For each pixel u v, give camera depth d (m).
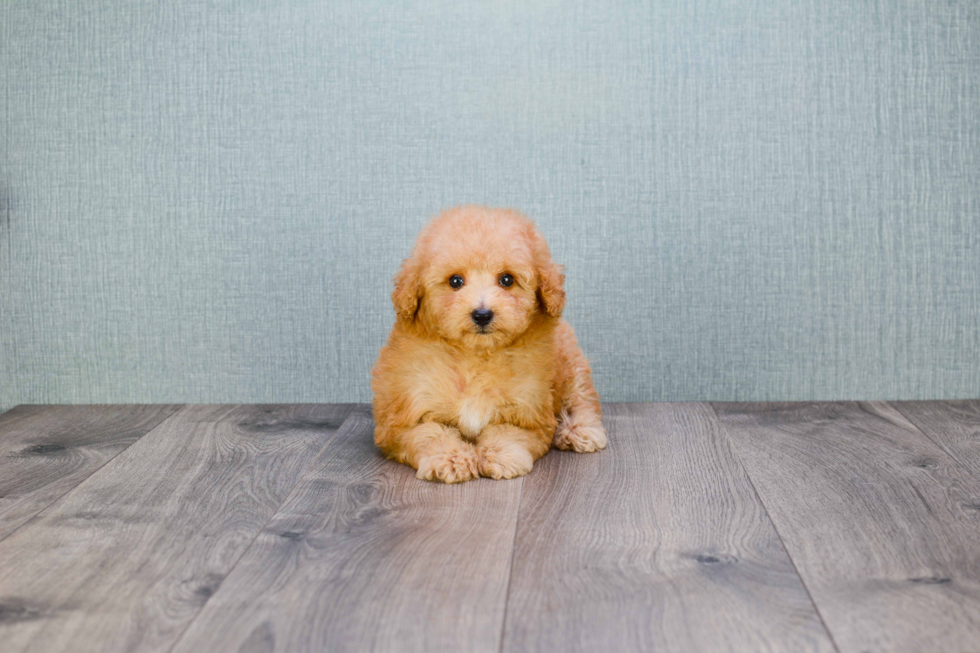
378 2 2.12
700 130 2.13
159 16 2.14
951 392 2.21
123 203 2.19
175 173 2.17
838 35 2.11
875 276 2.17
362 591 1.14
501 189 2.16
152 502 1.49
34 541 1.31
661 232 2.16
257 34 2.13
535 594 1.12
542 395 1.67
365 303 2.19
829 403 2.18
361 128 2.15
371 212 2.17
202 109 2.15
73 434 1.94
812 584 1.15
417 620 1.06
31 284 2.22
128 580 1.17
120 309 2.22
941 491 1.51
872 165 2.14
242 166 2.16
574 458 1.72
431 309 1.60
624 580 1.16
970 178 2.15
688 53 2.12
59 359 2.24
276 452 1.78
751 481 1.57
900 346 2.19
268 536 1.33
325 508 1.45
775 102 2.13
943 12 2.11
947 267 2.17
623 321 2.19
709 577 1.17
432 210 2.16
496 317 1.52
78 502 1.49
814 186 2.14
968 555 1.24
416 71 2.13
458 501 1.48
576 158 2.14
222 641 1.01
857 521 1.37
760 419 2.01
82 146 2.18
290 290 2.20
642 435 1.89
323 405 2.21
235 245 2.19
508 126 2.14
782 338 2.19
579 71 2.12
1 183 2.20
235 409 2.17
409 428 1.67
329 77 2.14
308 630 1.04
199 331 2.22
